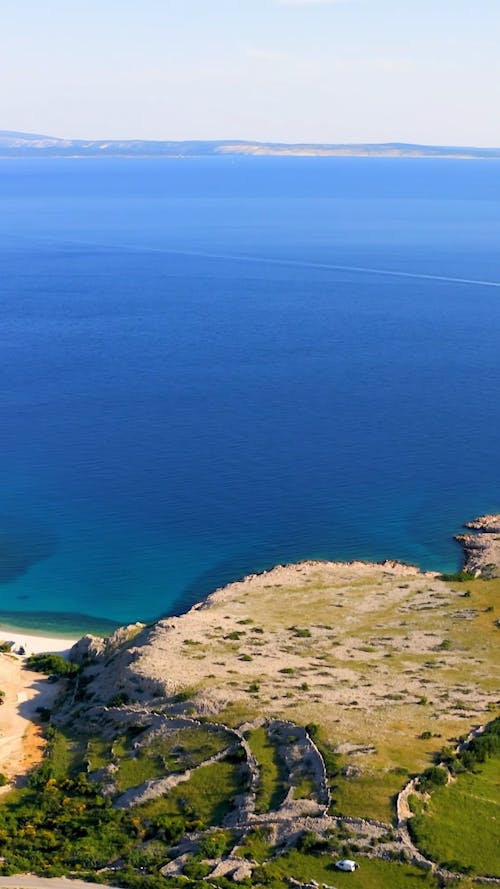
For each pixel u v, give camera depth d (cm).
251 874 8062
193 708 10731
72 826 9262
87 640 13338
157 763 10050
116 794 9706
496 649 12512
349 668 11838
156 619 14412
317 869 8138
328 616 13612
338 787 9006
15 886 8000
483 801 8938
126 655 12131
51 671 12812
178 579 15438
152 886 7912
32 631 14050
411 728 10131
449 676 11656
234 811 9056
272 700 10738
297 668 11738
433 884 7931
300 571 15275
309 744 9700
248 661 11881
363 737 9844
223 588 14675
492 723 10181
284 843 8494
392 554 16062
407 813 8638
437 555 16025
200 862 8294
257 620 13400
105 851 8762
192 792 9450
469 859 8194
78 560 15975
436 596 14300
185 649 12169
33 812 9525
